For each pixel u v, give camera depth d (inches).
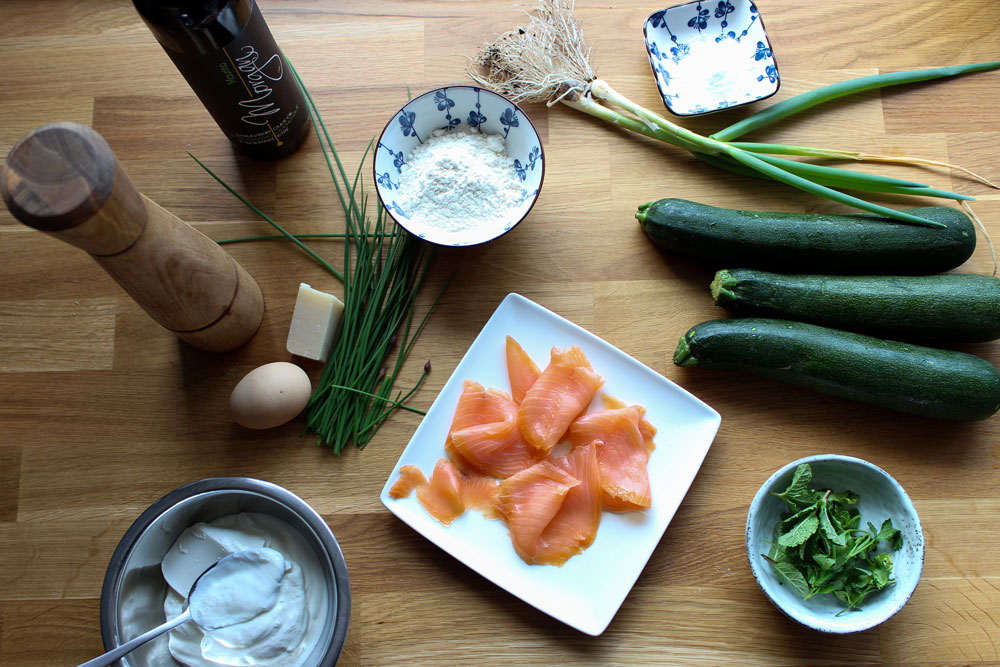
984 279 24.1
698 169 26.5
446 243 24.2
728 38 26.7
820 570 23.0
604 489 24.3
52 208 18.4
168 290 21.8
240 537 23.7
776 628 24.2
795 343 23.7
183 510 23.1
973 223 25.5
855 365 23.5
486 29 26.9
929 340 24.8
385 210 25.0
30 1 26.6
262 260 26.0
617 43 26.9
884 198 26.1
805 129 26.7
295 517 23.3
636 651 24.1
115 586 22.1
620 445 24.6
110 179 18.8
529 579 24.2
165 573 23.3
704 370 25.5
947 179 26.4
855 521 23.8
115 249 20.1
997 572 24.4
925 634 24.1
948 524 24.7
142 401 25.4
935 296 23.8
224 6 20.7
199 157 26.3
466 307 25.8
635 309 25.8
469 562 24.0
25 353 25.5
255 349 25.6
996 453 25.0
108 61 26.6
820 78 26.9
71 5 26.7
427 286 25.9
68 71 26.5
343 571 22.6
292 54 26.7
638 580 24.4
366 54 26.7
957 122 26.6
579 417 24.9
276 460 25.0
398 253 25.5
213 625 22.5
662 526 24.1
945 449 25.0
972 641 24.1
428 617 24.3
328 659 22.2
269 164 26.3
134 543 22.3
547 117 26.7
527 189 24.9
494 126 25.4
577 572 24.2
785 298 24.1
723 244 24.4
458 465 24.9
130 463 25.0
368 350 25.2
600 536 24.4
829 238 24.1
